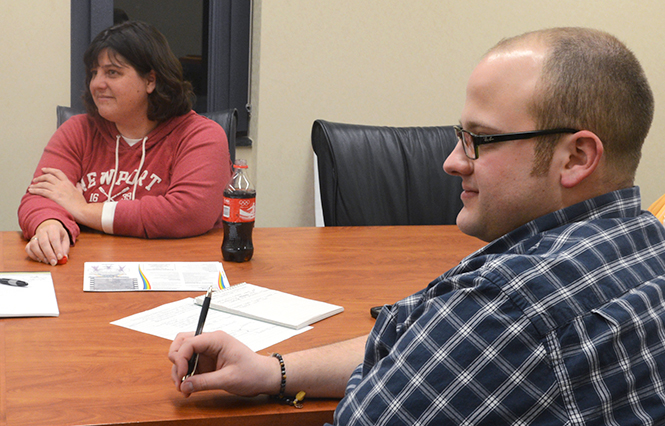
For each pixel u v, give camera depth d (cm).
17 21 253
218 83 301
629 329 65
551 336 64
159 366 95
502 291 66
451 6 316
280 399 89
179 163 182
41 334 103
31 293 121
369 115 315
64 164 185
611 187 74
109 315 114
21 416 77
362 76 310
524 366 64
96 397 84
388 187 223
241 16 298
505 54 74
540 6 329
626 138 71
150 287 131
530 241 72
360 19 304
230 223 154
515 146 72
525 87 71
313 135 223
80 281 133
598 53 71
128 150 188
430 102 323
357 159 220
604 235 70
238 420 84
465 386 65
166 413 82
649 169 358
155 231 173
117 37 178
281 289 136
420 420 67
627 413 65
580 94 69
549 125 71
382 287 142
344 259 164
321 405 89
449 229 210
